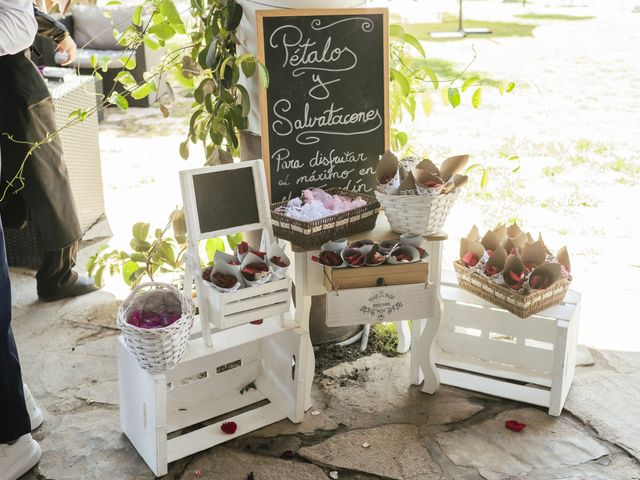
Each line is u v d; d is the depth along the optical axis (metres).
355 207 2.67
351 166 2.92
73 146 4.00
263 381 2.84
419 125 6.07
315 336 3.08
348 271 2.49
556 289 2.67
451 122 6.16
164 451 2.39
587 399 2.77
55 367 2.99
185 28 3.00
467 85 2.84
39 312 3.40
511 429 2.61
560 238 4.08
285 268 2.45
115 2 3.03
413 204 2.56
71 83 4.00
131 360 2.41
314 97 2.80
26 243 3.77
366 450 2.53
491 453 2.51
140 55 6.16
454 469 2.44
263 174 2.57
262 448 2.54
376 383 2.89
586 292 3.53
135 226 3.15
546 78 7.37
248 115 2.91
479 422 2.66
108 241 4.10
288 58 2.74
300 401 2.63
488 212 4.42
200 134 3.02
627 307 3.40
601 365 2.98
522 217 4.34
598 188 4.76
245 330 2.59
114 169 5.13
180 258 3.20
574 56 8.19
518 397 2.75
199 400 2.74
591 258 3.86
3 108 3.15
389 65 2.96
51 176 3.29
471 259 2.81
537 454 2.50
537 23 9.82
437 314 2.71
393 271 2.53
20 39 2.73
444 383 2.86
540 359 2.75
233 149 3.00
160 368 2.29
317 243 2.57
